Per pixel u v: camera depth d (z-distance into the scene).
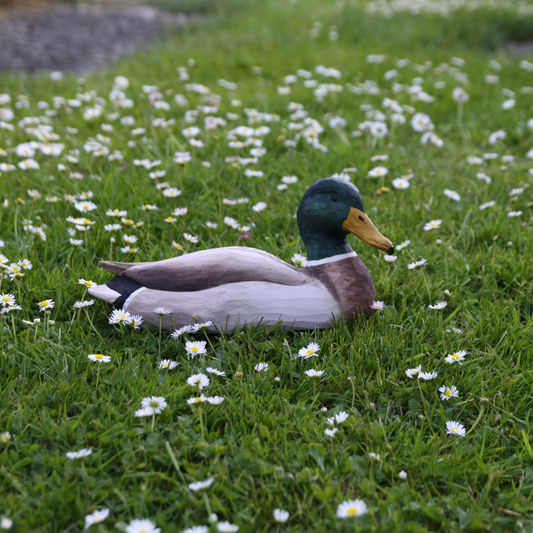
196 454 2.46
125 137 5.61
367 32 10.56
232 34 10.23
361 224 3.00
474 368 3.00
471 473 2.46
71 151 5.15
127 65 8.30
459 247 4.20
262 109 6.48
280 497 2.32
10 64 9.03
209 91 6.95
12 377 2.79
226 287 2.97
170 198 4.50
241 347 2.96
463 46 10.26
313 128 5.69
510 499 2.37
